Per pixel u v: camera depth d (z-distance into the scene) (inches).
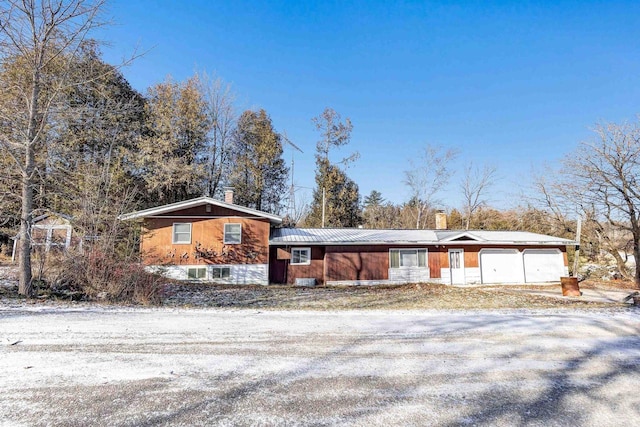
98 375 153.5
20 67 417.1
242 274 697.6
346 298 500.7
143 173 919.0
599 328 267.9
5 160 412.8
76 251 392.5
